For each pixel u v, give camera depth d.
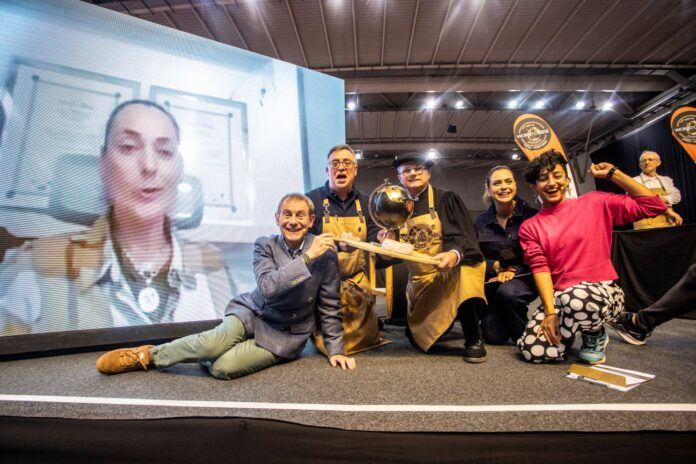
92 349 2.19
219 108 2.79
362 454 0.99
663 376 1.39
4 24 2.15
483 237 2.40
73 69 2.29
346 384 1.40
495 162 13.14
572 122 9.94
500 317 2.20
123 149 2.38
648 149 9.56
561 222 1.72
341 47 6.25
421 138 10.99
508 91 8.20
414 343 2.05
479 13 5.52
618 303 1.60
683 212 8.98
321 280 1.81
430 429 1.00
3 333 1.98
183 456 1.03
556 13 5.57
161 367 1.63
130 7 5.20
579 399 1.17
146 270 2.37
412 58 6.61
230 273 2.66
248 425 1.05
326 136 3.30
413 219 1.93
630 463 0.94
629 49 6.50
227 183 2.74
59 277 2.13
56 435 1.09
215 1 5.12
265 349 1.62
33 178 2.12
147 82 2.52
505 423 1.01
